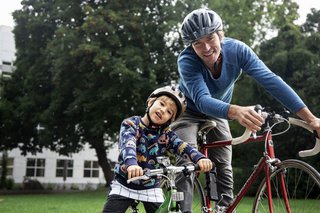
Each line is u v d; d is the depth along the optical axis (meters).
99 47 19.19
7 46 38.25
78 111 20.83
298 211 2.91
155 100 2.89
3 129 26.05
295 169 2.94
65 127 23.59
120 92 19.50
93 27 19.14
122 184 2.85
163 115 2.80
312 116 2.94
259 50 19.05
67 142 24.72
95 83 19.88
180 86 3.75
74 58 19.69
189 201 3.48
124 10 20.25
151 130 2.87
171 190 2.50
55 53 20.44
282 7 21.53
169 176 2.51
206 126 3.72
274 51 18.02
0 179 34.41
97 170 40.72
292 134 15.93
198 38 3.21
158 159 2.61
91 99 20.36
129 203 2.87
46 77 23.70
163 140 2.91
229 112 2.88
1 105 25.42
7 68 38.03
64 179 39.06
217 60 3.41
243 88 18.53
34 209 9.98
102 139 25.00
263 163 3.09
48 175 38.59
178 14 20.45
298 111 2.96
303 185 2.91
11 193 26.52
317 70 16.36
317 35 17.28
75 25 21.84
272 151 3.03
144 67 20.03
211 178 3.64
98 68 19.59
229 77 3.48
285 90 3.03
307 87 16.30
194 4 20.34
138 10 20.55
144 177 2.43
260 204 3.17
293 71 17.02
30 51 24.64
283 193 2.92
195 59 3.39
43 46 24.31
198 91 3.22
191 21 3.23
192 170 2.60
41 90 24.14
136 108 20.03
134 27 19.84
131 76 18.95
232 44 3.48
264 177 3.11
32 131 26.41
